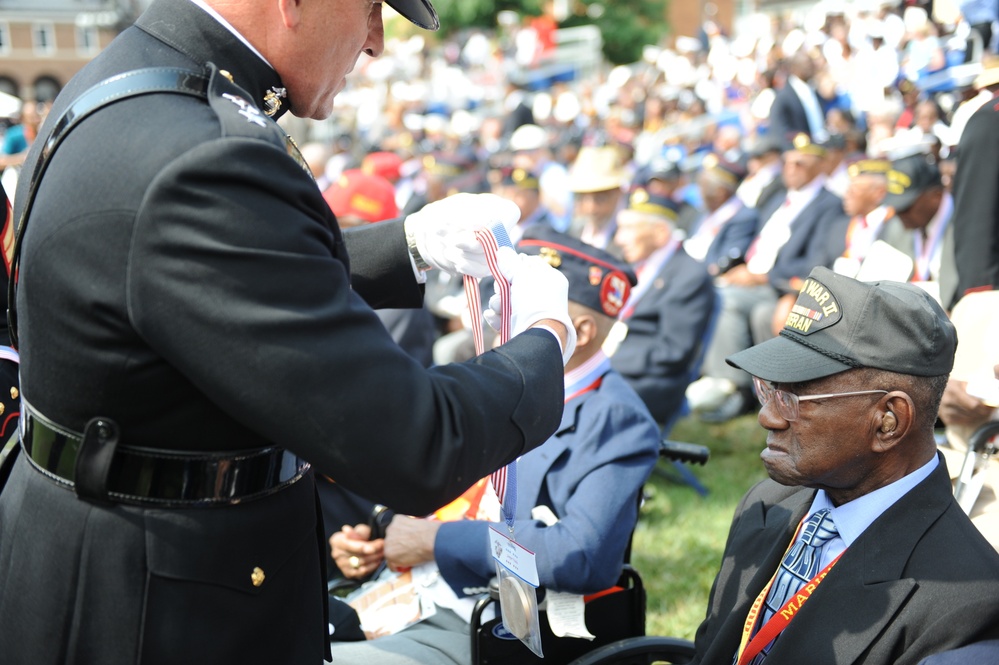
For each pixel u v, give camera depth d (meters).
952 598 1.71
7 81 37.06
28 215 1.55
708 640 2.10
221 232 1.34
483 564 2.49
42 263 1.44
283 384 1.35
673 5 35.91
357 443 1.38
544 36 23.36
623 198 8.20
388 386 1.40
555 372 1.60
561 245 2.75
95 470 1.46
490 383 1.51
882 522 1.83
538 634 1.89
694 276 5.43
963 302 2.84
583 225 8.65
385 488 1.41
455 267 1.90
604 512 2.46
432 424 1.42
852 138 7.86
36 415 1.53
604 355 2.78
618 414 2.61
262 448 1.55
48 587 1.51
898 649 1.73
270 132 1.44
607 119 16.98
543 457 2.60
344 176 4.74
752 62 16.38
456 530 2.57
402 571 2.72
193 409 1.46
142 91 1.48
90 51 37.62
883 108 9.62
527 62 23.06
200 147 1.36
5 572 1.58
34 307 1.47
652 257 5.61
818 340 1.84
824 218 6.79
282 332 1.35
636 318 5.46
